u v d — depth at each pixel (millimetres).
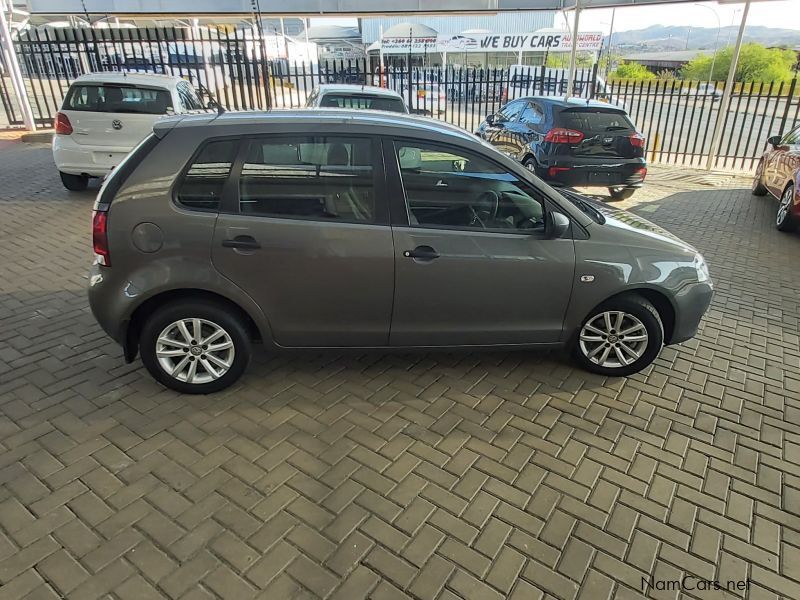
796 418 3523
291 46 27734
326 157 3230
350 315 3381
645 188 10562
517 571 2354
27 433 3078
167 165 3135
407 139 3295
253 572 2297
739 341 4539
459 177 3342
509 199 3414
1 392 3439
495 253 3352
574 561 2414
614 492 2822
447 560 2393
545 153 8211
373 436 3176
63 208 7508
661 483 2902
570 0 13188
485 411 3445
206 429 3174
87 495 2662
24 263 5559
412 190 3301
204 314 3275
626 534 2568
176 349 3357
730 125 19891
